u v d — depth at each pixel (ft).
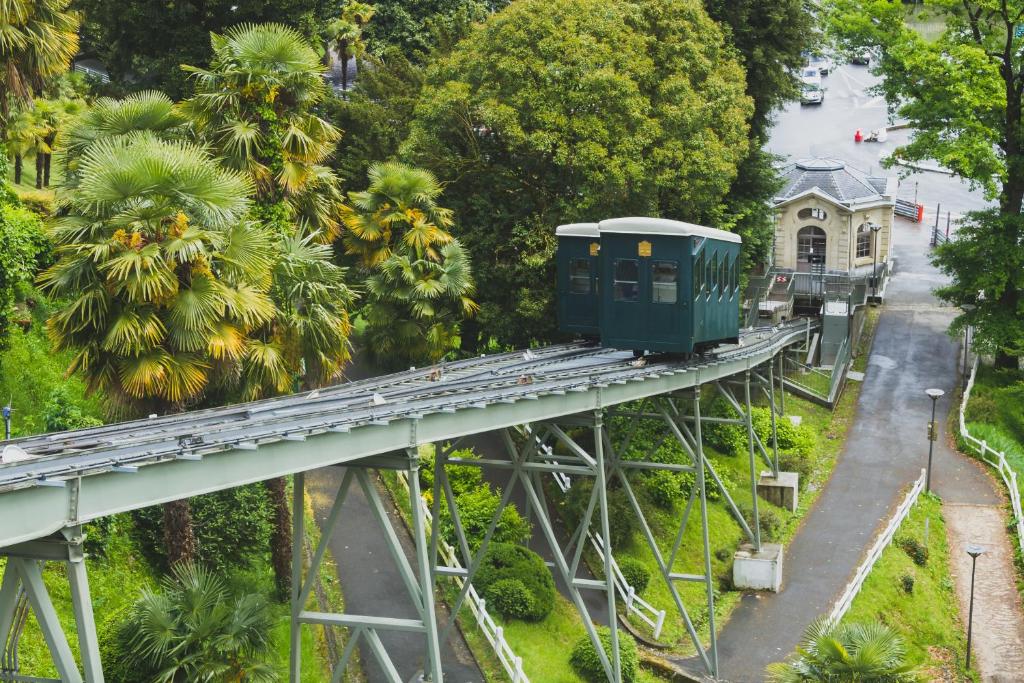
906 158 196.44
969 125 186.39
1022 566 143.23
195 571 77.05
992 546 149.38
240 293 90.17
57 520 55.62
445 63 155.33
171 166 83.97
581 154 143.02
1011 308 199.72
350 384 95.09
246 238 90.89
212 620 73.82
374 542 121.80
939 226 291.58
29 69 115.44
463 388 89.15
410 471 78.79
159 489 61.46
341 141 178.09
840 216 230.27
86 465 58.95
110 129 101.24
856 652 89.20
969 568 144.56
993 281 192.44
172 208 85.25
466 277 138.10
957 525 154.92
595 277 127.03
